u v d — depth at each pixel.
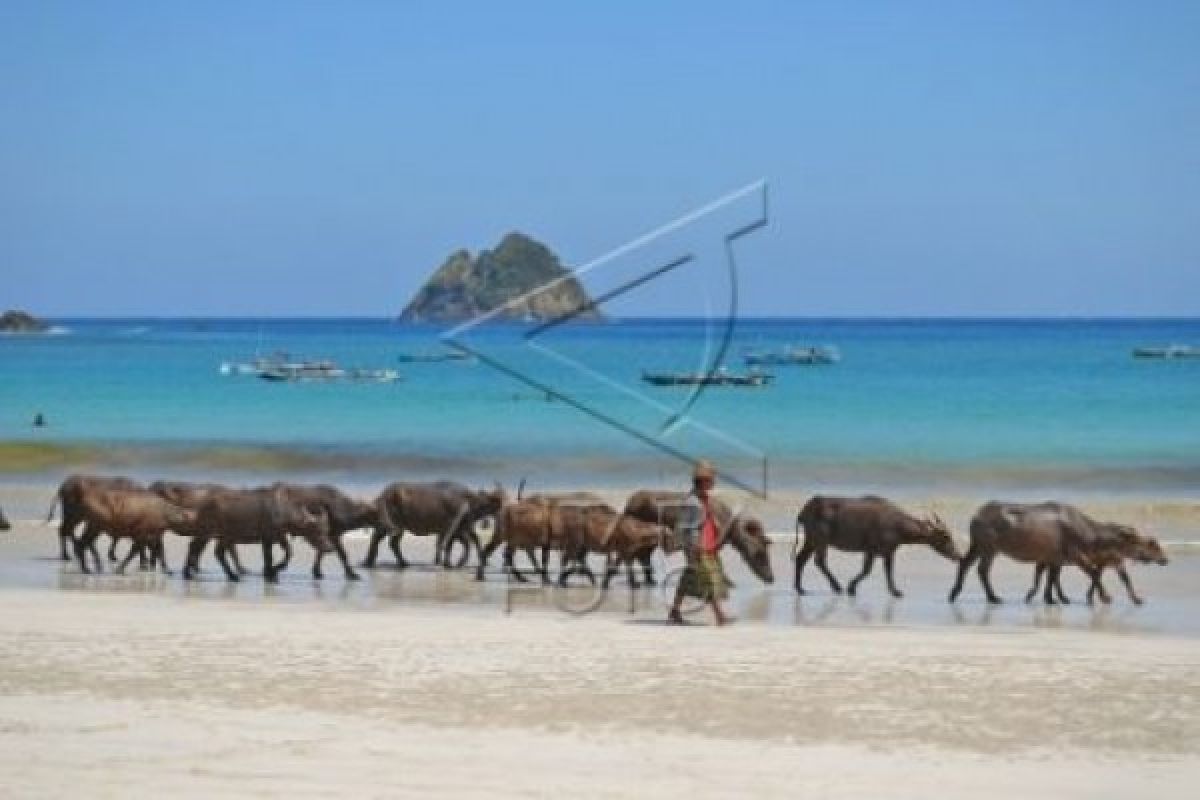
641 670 22.45
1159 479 58.19
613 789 16.56
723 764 17.61
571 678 21.86
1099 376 122.50
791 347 180.88
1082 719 19.86
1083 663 23.31
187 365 142.25
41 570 34.12
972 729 19.31
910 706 20.45
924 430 76.81
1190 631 27.42
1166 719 19.88
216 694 20.70
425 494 35.19
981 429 77.25
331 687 21.17
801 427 78.25
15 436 72.88
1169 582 34.16
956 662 23.30
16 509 46.53
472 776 16.95
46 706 19.97
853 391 103.94
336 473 59.97
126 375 125.56
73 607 28.16
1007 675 22.36
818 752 18.17
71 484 34.00
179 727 18.92
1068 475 59.34
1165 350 160.12
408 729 18.95
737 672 22.38
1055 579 31.02
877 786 16.84
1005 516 30.78
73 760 17.42
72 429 77.00
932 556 38.06
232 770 17.06
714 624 27.27
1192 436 73.69
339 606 29.34
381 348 195.25
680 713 19.92
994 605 30.69
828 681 21.83
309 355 170.00
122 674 21.88
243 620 26.69
